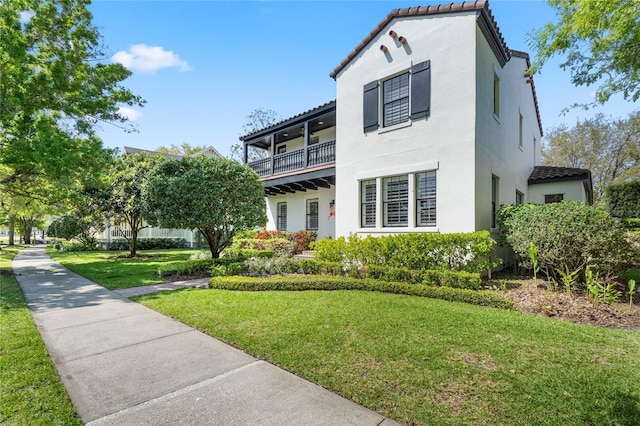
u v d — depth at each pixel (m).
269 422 2.36
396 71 9.07
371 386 2.84
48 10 10.57
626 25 6.02
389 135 9.20
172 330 4.49
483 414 2.41
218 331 4.35
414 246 7.14
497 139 9.34
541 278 7.38
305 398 2.70
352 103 10.29
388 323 4.44
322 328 4.29
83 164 11.08
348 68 10.48
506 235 7.52
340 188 10.58
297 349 3.66
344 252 8.15
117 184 15.39
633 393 2.64
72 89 11.18
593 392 2.67
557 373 2.99
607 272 5.57
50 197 12.43
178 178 9.22
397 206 9.07
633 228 11.05
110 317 5.15
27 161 9.88
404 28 8.94
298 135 16.84
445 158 7.97
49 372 3.17
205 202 9.24
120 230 21.34
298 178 12.88
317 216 14.98
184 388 2.88
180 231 24.28
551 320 4.54
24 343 3.92
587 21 6.25
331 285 6.85
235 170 10.07
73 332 4.44
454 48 7.95
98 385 2.94
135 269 10.98
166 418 2.43
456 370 3.08
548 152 30.14
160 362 3.44
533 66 7.88
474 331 4.08
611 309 4.93
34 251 21.62
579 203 6.05
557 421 2.32
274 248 12.58
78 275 9.74
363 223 9.95
